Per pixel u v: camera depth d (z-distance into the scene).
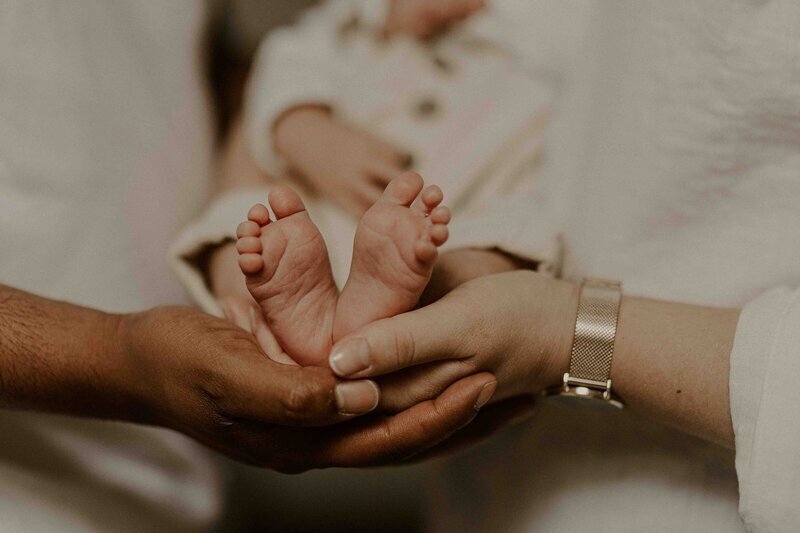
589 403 0.69
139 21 1.14
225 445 0.66
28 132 0.94
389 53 1.12
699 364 0.63
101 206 1.01
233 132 1.33
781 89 0.67
